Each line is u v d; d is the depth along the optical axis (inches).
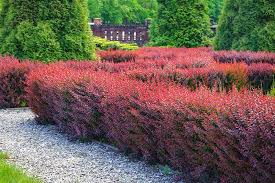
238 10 591.2
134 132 245.0
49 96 320.2
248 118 174.7
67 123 305.9
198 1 856.9
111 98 256.1
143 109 231.9
